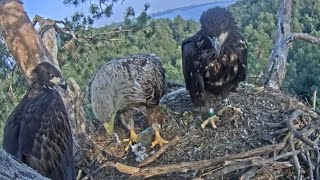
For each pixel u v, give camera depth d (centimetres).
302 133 205
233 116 219
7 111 359
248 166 186
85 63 362
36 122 157
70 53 359
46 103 165
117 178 200
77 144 223
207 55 199
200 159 201
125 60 197
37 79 177
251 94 245
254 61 436
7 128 161
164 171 188
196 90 210
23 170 66
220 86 209
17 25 241
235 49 200
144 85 195
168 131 221
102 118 186
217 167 190
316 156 197
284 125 211
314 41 290
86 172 209
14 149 153
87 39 365
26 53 240
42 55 243
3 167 64
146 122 237
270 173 184
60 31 308
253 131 214
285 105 234
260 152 192
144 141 218
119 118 229
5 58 358
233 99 239
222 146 206
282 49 289
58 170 161
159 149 207
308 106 245
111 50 368
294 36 292
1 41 352
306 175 197
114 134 226
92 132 237
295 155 190
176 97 252
